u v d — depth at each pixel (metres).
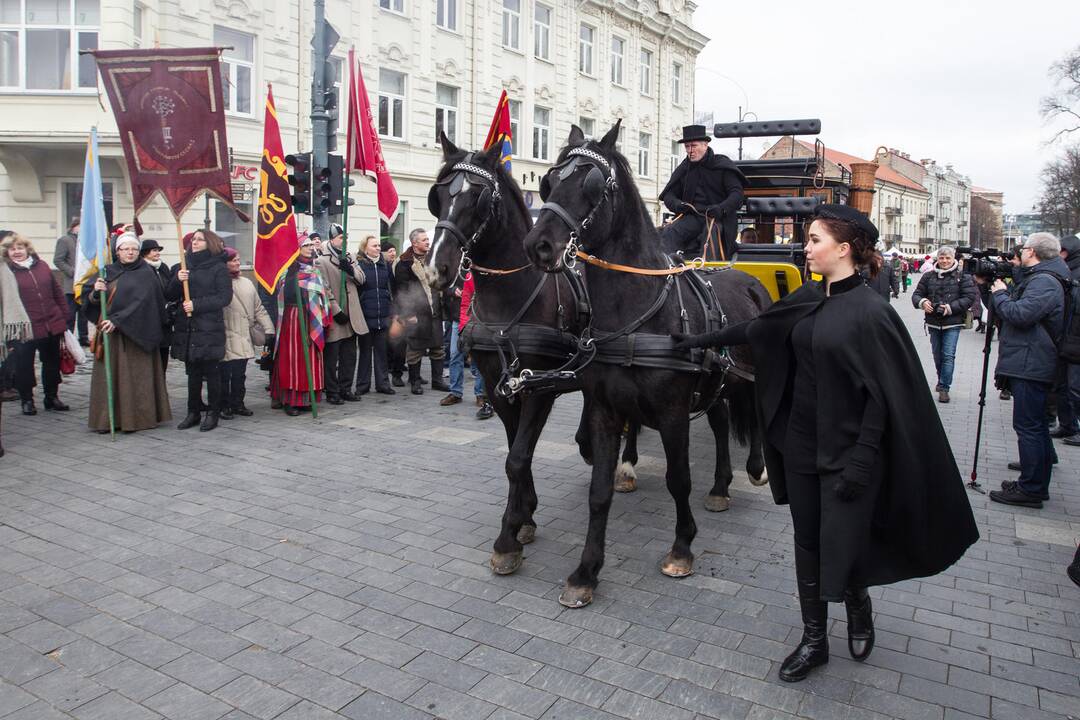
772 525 5.36
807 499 3.33
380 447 7.43
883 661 3.57
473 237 4.17
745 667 3.51
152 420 8.05
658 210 33.00
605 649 3.66
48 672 3.45
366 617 3.97
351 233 19.09
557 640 3.74
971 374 12.55
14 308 7.68
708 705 3.21
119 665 3.50
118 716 3.12
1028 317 5.51
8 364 8.54
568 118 26.94
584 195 3.80
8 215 15.06
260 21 16.81
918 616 4.04
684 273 4.64
